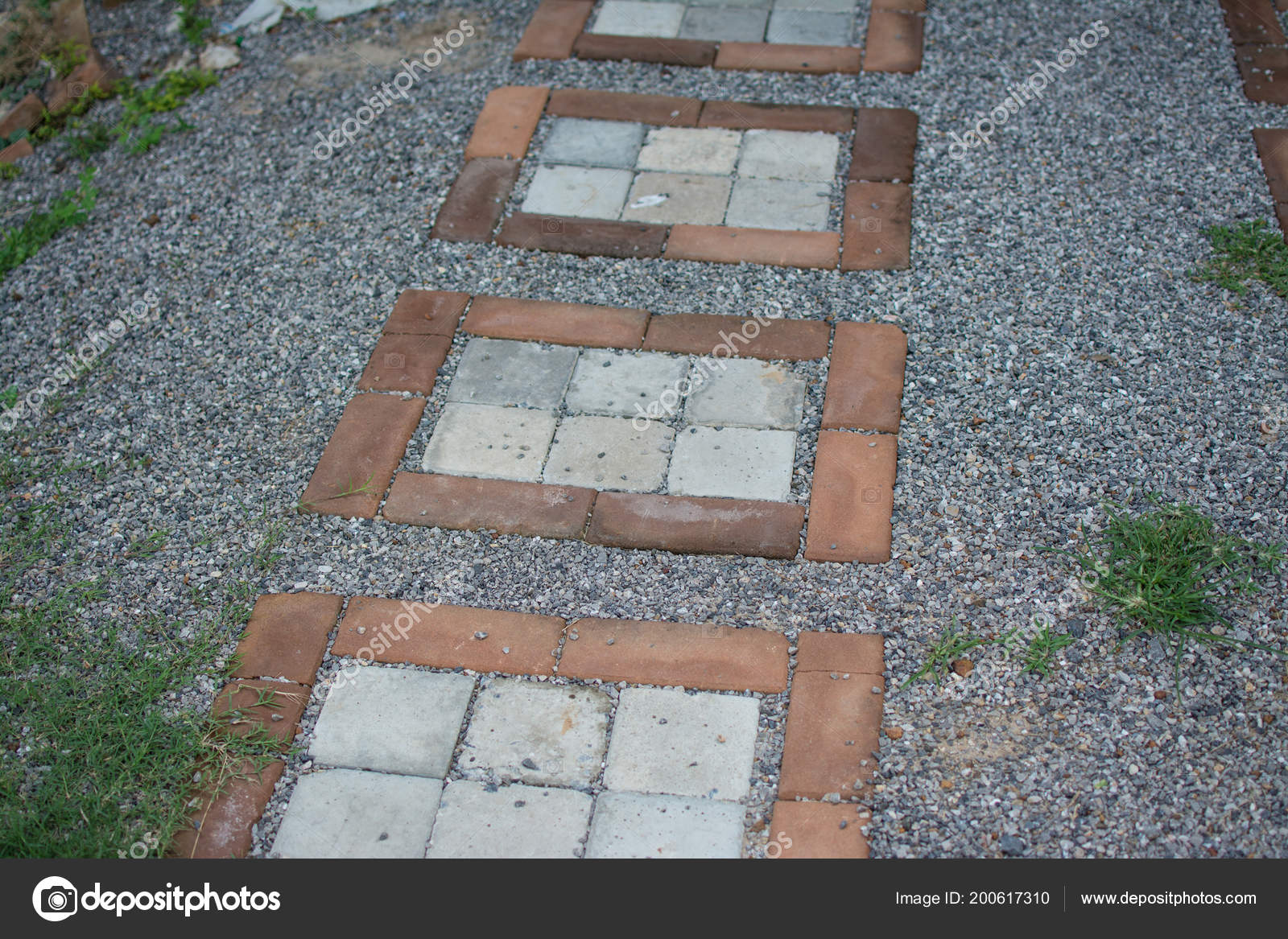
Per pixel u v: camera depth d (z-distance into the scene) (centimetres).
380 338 385
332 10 539
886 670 288
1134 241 396
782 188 430
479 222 424
